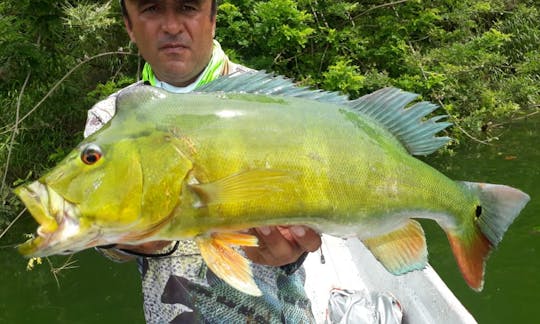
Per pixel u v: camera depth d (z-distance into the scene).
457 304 0.93
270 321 0.73
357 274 1.20
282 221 0.54
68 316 1.62
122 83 2.56
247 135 0.54
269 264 0.62
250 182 0.52
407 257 0.62
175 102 0.54
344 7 2.90
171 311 0.73
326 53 2.90
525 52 3.67
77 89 2.59
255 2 2.75
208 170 0.52
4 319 1.61
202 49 0.76
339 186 0.56
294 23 2.71
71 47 2.62
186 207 0.52
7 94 2.55
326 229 0.57
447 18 3.26
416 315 1.02
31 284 1.82
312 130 0.56
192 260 0.73
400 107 0.61
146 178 0.51
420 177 0.60
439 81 2.74
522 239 1.81
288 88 0.59
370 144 0.58
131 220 0.51
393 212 0.59
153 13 0.74
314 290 1.15
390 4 3.05
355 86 2.56
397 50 2.91
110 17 2.67
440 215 0.62
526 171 2.40
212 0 0.77
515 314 1.45
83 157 0.51
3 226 2.21
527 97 3.38
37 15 2.30
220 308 0.72
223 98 0.55
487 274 1.63
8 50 2.25
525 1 3.89
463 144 2.84
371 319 0.98
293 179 0.54
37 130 2.56
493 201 0.65
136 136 0.52
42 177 0.50
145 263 0.74
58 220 0.49
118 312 1.63
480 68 3.14
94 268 1.92
